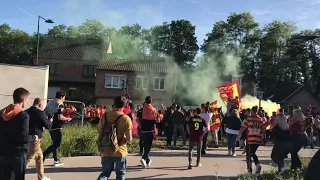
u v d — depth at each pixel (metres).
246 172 9.44
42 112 7.15
